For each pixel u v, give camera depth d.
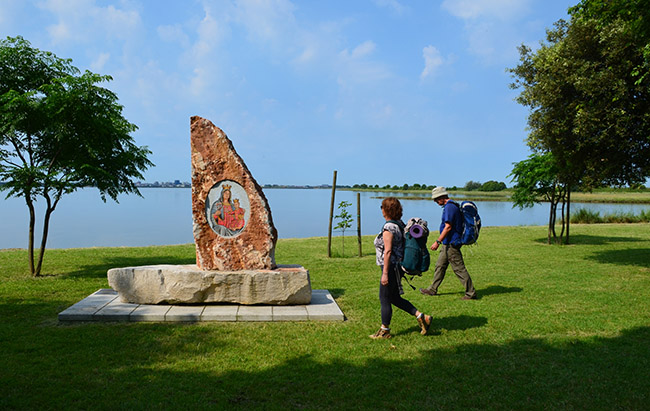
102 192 9.52
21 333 5.28
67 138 8.70
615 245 14.41
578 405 3.55
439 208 35.38
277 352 4.75
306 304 6.52
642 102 9.34
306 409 3.48
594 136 9.93
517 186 15.57
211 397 3.68
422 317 5.25
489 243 15.20
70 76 8.33
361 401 3.63
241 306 6.38
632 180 10.77
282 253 13.40
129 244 17.28
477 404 3.57
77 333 5.30
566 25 11.48
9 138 8.61
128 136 9.70
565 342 5.02
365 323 5.86
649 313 6.19
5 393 3.68
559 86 10.32
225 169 6.67
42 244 9.12
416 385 3.93
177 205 47.00
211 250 6.57
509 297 7.28
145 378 4.04
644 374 4.11
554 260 11.46
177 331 5.43
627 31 8.62
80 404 3.51
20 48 8.66
